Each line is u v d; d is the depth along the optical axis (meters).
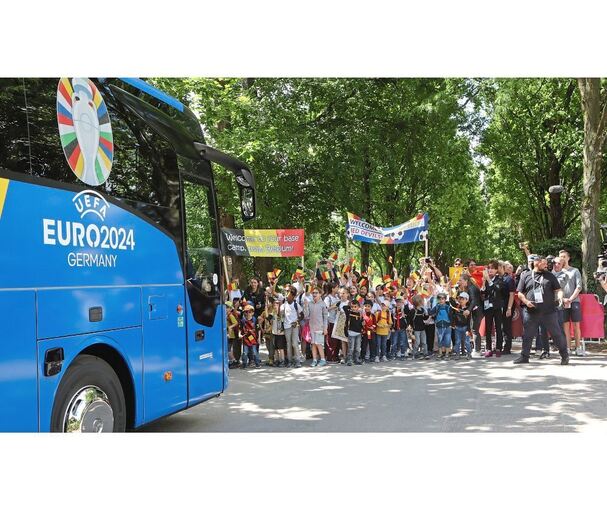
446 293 13.60
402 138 25.22
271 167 21.78
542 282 11.77
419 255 38.12
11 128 4.24
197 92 16.80
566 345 11.79
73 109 4.89
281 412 8.11
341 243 29.44
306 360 14.01
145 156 5.95
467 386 9.73
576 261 21.19
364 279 15.34
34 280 4.32
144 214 5.81
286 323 12.96
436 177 29.23
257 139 18.83
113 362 5.44
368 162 25.23
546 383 9.82
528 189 31.89
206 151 7.11
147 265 5.80
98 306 5.01
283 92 22.38
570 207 31.09
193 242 6.79
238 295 15.32
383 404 8.48
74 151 4.85
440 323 13.46
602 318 13.10
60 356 4.53
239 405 8.65
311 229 25.12
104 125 5.31
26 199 4.30
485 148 30.38
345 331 13.11
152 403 5.80
